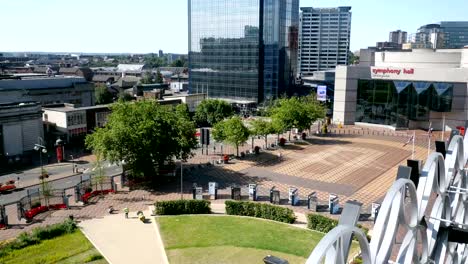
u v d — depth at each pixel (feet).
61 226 150.61
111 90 585.63
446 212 92.07
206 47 562.25
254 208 165.27
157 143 200.44
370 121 388.57
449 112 355.56
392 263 63.67
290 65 562.66
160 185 207.51
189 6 570.05
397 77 367.04
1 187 201.98
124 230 152.25
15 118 276.82
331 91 546.67
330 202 168.14
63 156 267.39
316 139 326.03
